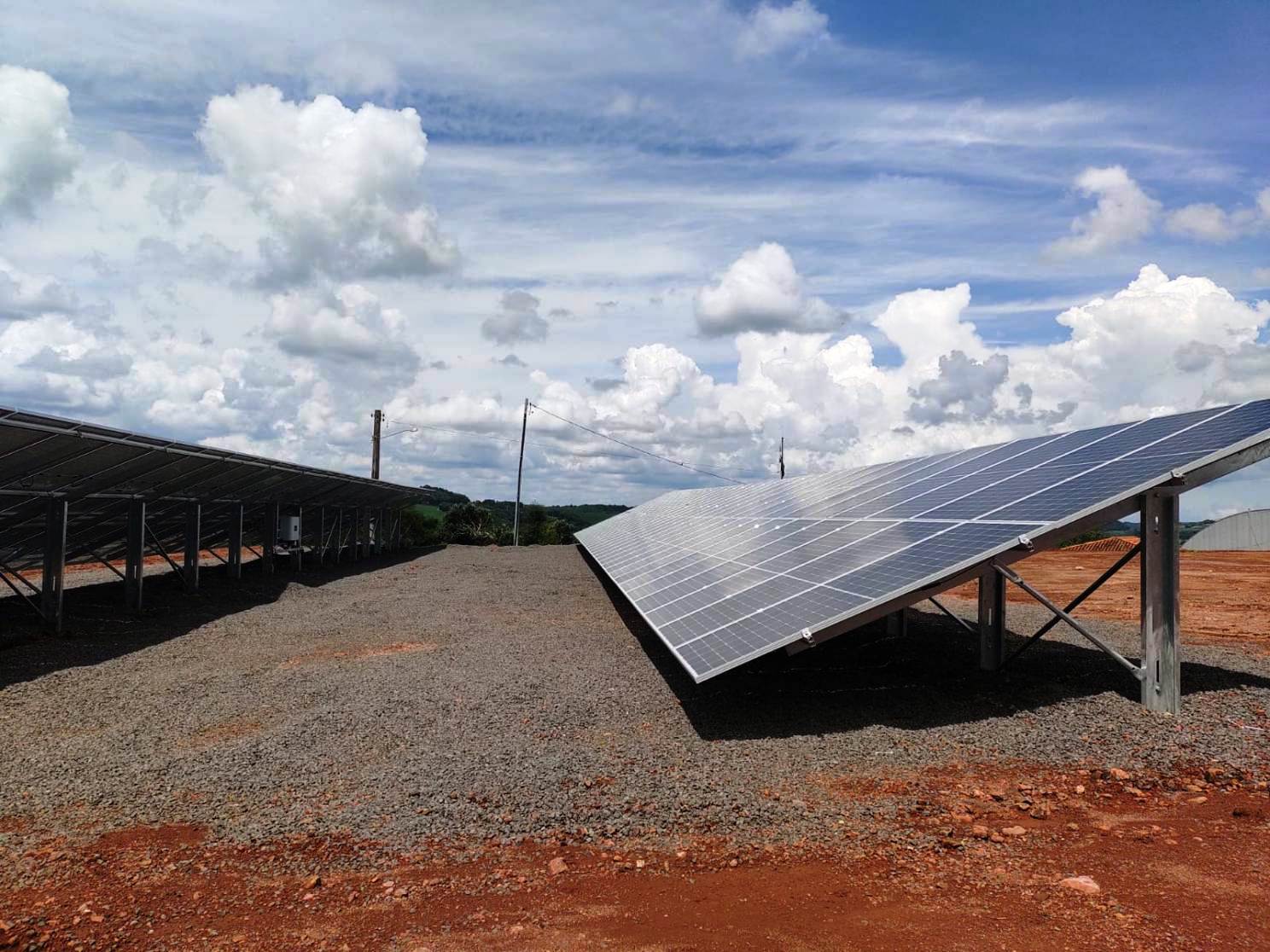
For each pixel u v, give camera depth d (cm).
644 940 582
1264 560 4066
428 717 1198
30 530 2131
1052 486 1217
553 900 651
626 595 1881
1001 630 1398
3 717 1239
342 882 695
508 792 884
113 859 750
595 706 1244
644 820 803
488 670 1516
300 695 1339
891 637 1767
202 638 1909
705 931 592
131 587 2252
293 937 605
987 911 603
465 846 759
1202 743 990
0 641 1762
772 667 1485
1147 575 1113
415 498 5428
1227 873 658
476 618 2217
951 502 1426
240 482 2725
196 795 904
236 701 1309
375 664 1595
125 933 615
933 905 617
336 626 2083
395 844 767
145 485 2209
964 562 1054
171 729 1166
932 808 817
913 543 1271
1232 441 1027
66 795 909
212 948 592
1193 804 821
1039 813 796
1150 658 1117
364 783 928
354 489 3972
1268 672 1387
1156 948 542
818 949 561
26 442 1519
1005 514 1197
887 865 691
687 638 1244
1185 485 1080
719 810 819
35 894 683
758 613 1230
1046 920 585
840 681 1352
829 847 731
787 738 1055
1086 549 5388
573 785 900
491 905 646
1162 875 656
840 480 2492
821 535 1667
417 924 619
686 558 2122
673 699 1281
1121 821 781
